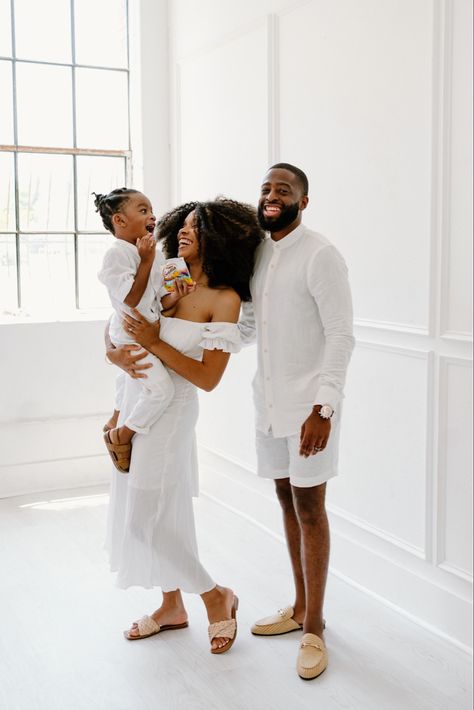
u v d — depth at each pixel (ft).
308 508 9.29
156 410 9.30
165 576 9.65
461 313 9.36
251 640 9.96
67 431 15.99
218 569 11.99
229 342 9.25
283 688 8.89
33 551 12.76
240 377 14.12
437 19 9.30
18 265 15.98
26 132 15.87
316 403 8.68
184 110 15.65
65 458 16.03
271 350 9.26
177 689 8.88
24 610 10.77
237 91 13.66
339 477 11.60
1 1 15.44
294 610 10.12
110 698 8.71
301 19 11.80
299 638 9.98
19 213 15.92
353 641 9.89
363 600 10.98
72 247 16.42
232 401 14.42
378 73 10.36
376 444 10.87
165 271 9.20
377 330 10.68
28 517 14.35
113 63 16.52
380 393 10.75
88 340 15.99
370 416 10.94
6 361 15.38
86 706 8.57
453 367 9.58
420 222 9.85
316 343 9.16
